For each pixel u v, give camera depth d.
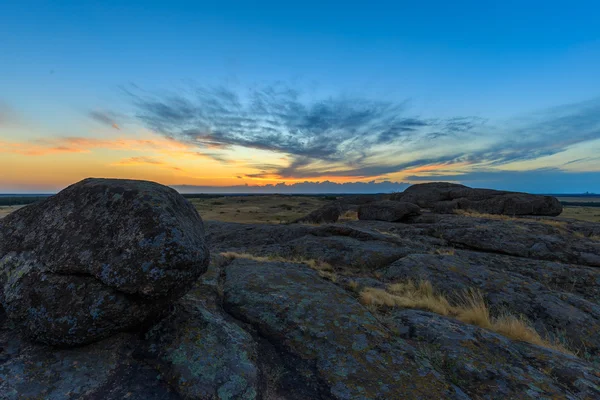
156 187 4.84
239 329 5.08
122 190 4.47
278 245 14.97
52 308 3.80
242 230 19.36
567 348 6.56
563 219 17.77
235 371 3.93
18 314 4.02
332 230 15.61
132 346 4.18
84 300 3.78
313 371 4.35
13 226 4.87
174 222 4.13
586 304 8.12
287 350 4.85
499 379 4.25
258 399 3.66
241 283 7.34
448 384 4.09
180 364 3.92
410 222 20.50
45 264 4.12
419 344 5.16
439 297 8.21
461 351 4.87
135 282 3.73
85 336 3.80
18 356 3.75
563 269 10.98
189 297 6.01
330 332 5.23
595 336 6.83
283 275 8.23
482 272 9.91
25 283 4.09
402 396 3.82
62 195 4.91
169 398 3.47
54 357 3.80
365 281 9.34
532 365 4.76
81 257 3.97
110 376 3.65
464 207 23.36
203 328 4.69
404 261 10.95
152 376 3.75
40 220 4.70
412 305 7.20
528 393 3.98
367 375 4.22
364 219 22.11
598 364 6.01
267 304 6.18
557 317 7.45
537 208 20.27
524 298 8.27
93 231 4.15
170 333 4.46
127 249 3.86
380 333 5.33
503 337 5.63
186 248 4.01
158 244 3.84
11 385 3.30
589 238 13.99
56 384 3.41
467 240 14.45
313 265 11.36
